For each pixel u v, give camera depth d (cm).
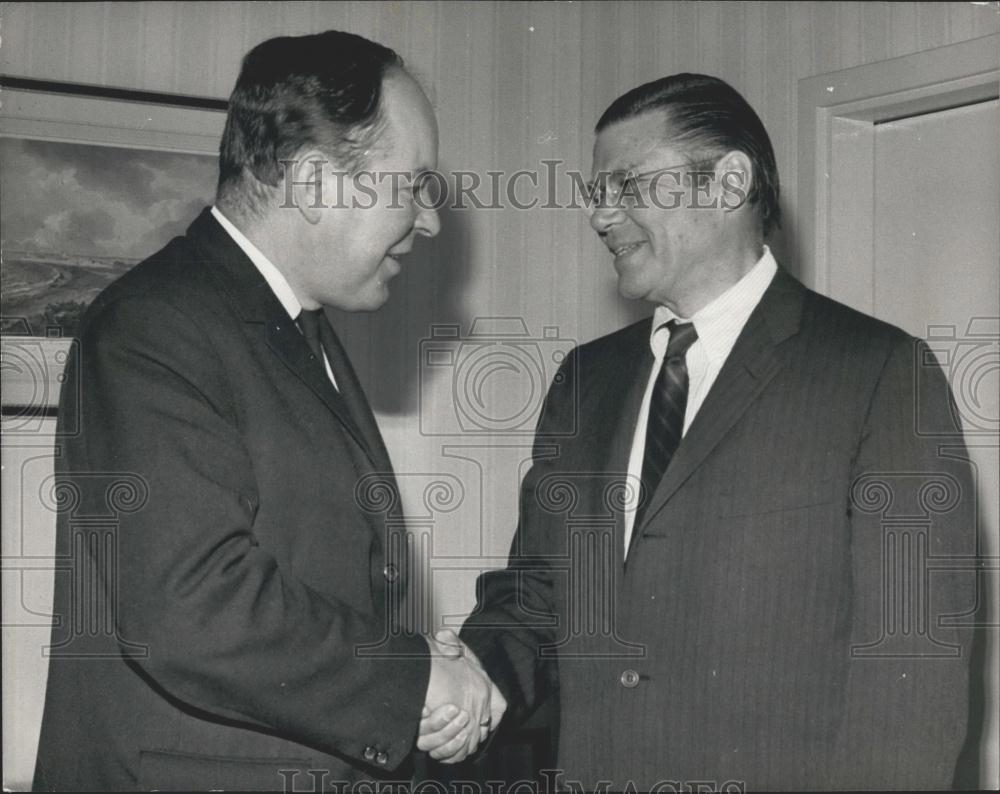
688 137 170
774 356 166
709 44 216
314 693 127
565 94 237
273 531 130
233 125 141
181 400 125
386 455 146
